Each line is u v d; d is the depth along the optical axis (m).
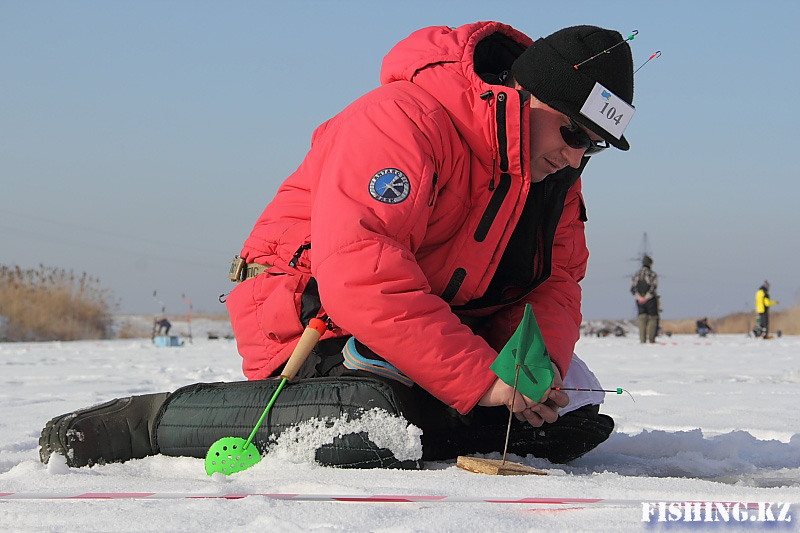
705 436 3.17
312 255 2.29
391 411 2.15
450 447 2.47
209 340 22.53
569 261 2.86
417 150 2.31
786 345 15.28
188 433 2.33
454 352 2.20
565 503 1.68
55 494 1.86
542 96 2.39
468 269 2.46
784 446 2.81
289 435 2.18
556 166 2.48
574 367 2.59
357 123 2.38
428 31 2.60
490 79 2.60
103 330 24.48
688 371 7.63
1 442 2.88
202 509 1.63
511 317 2.67
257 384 2.33
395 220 2.24
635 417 3.78
